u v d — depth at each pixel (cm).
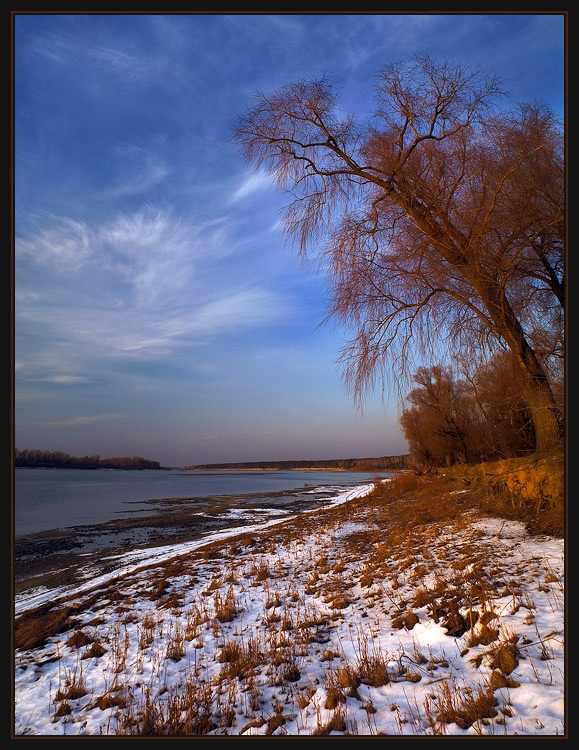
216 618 771
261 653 600
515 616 520
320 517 2155
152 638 702
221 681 543
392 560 969
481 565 735
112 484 7931
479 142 888
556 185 789
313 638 631
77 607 937
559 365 914
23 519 2875
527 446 1224
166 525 2475
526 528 919
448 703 390
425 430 3541
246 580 1034
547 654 427
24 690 568
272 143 1041
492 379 1205
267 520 2483
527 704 369
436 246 913
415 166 923
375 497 2706
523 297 956
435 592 682
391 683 463
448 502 1616
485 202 844
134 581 1127
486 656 462
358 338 1023
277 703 469
